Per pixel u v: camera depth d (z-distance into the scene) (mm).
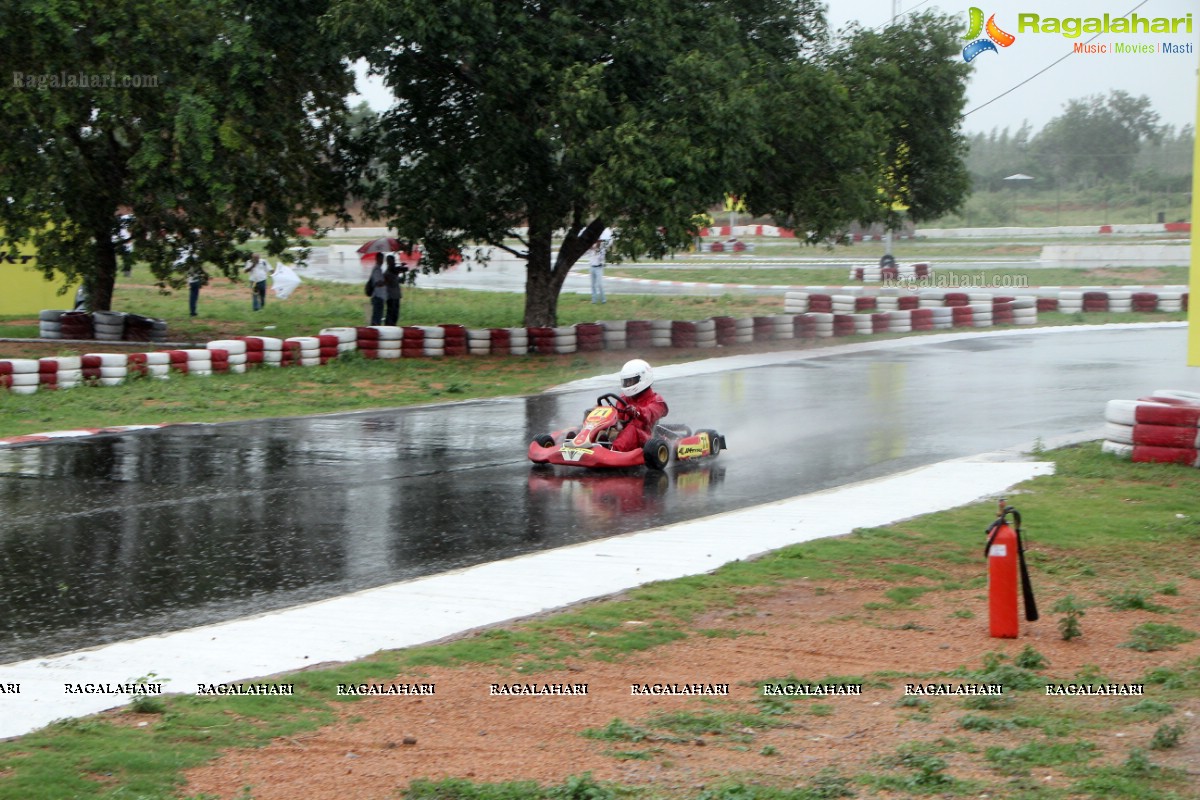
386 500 11758
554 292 26391
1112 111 95500
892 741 5680
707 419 16891
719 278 45000
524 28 22719
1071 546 9945
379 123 25547
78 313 25625
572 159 23250
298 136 25016
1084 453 13906
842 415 17188
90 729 5676
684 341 25750
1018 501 11555
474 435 15680
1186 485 12203
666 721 5965
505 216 25875
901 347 25812
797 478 13000
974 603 8422
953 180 29641
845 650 7312
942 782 5035
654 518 11055
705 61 22672
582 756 5496
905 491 12086
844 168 26047
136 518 10836
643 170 21891
